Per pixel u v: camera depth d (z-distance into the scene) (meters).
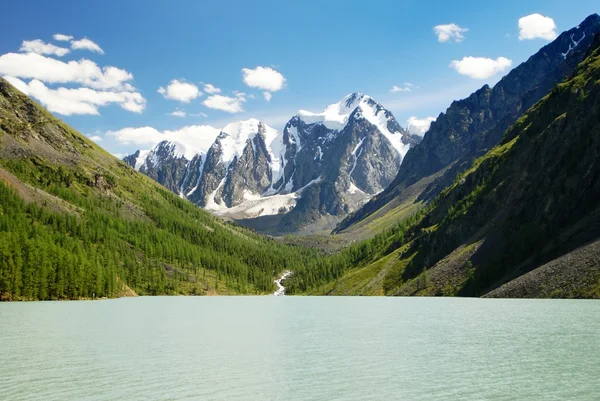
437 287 189.38
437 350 74.88
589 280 128.88
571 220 162.50
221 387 55.28
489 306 135.38
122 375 60.81
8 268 183.00
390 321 115.12
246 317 136.62
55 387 55.12
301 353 75.12
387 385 55.03
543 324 93.56
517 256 168.00
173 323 118.75
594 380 54.19
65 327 107.31
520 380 55.00
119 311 153.38
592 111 179.62
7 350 77.88
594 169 166.00
